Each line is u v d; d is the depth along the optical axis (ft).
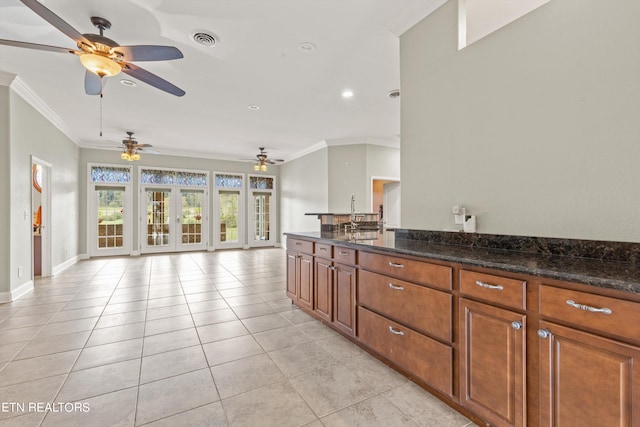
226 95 12.99
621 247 4.56
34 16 7.65
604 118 4.73
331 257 8.57
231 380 6.29
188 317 9.94
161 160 24.68
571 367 3.70
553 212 5.36
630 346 3.23
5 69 10.54
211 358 7.22
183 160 25.53
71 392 5.84
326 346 7.87
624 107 4.52
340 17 7.84
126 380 6.27
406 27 8.09
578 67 5.01
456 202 7.01
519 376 4.23
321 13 7.68
